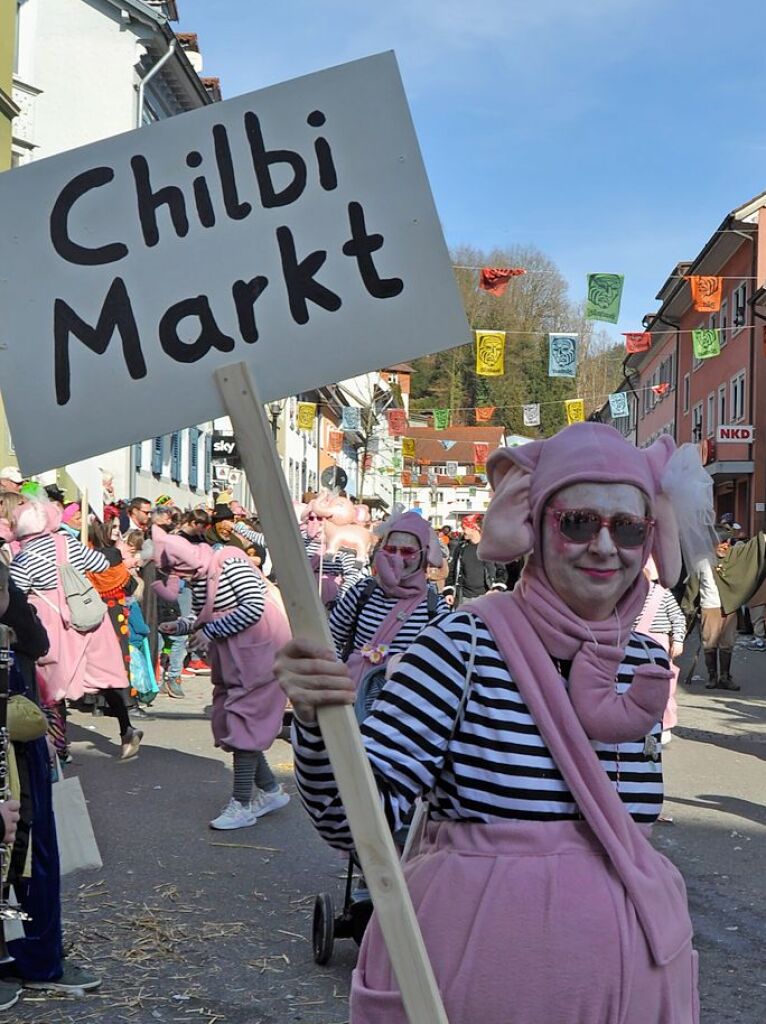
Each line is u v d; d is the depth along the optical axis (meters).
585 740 2.27
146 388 2.44
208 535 11.98
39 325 2.47
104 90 25.44
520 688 2.29
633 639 2.47
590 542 2.33
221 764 9.38
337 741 2.10
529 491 2.41
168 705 12.82
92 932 5.32
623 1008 2.17
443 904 2.24
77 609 8.68
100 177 2.49
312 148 2.48
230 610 7.32
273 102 2.49
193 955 5.07
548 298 54.66
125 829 7.25
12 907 4.29
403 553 5.88
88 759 9.55
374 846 2.08
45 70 25.41
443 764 2.31
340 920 5.00
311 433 50.03
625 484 2.37
